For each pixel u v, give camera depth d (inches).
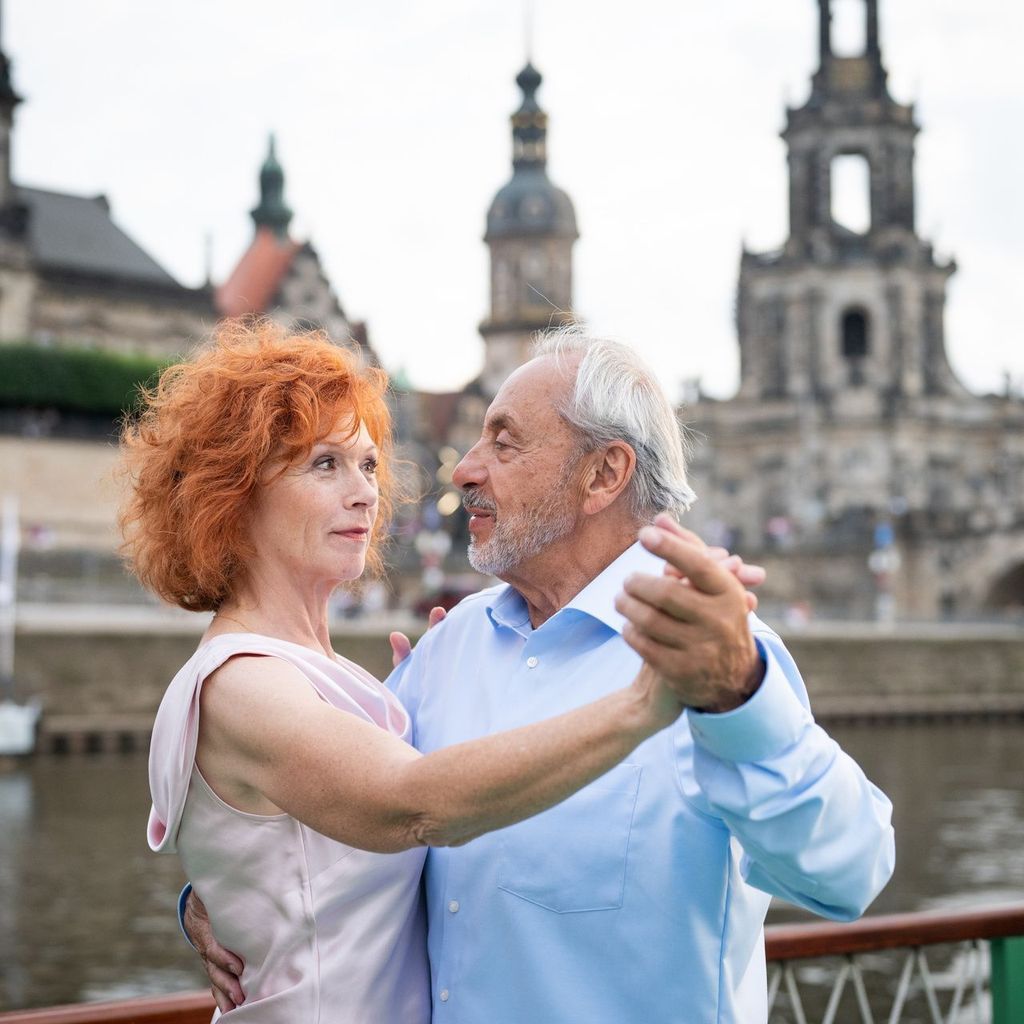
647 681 136.6
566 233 5634.8
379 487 185.9
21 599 2849.4
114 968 959.0
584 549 181.2
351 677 163.6
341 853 158.1
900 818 1711.4
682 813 161.9
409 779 136.9
